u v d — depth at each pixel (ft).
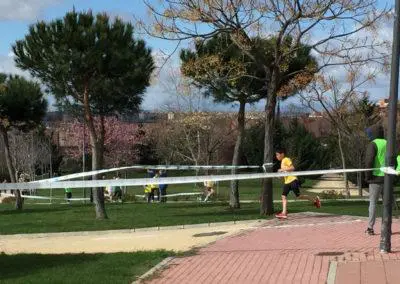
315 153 152.15
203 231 42.93
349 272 24.09
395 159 28.19
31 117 86.12
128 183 33.96
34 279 24.41
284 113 173.68
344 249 30.22
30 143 181.68
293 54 56.39
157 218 53.16
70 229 47.09
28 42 53.72
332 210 55.77
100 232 45.62
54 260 29.94
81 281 24.03
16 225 51.70
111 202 96.84
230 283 23.62
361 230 37.99
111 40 53.11
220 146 135.64
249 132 146.30
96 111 62.08
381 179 34.32
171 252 31.91
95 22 53.36
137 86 57.41
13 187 30.99
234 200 68.18
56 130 204.33
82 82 55.98
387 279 22.47
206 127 128.36
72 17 52.60
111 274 25.50
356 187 135.85
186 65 58.75
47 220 56.44
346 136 111.14
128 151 181.88
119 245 37.45
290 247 32.22
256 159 144.25
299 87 62.69
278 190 120.47
